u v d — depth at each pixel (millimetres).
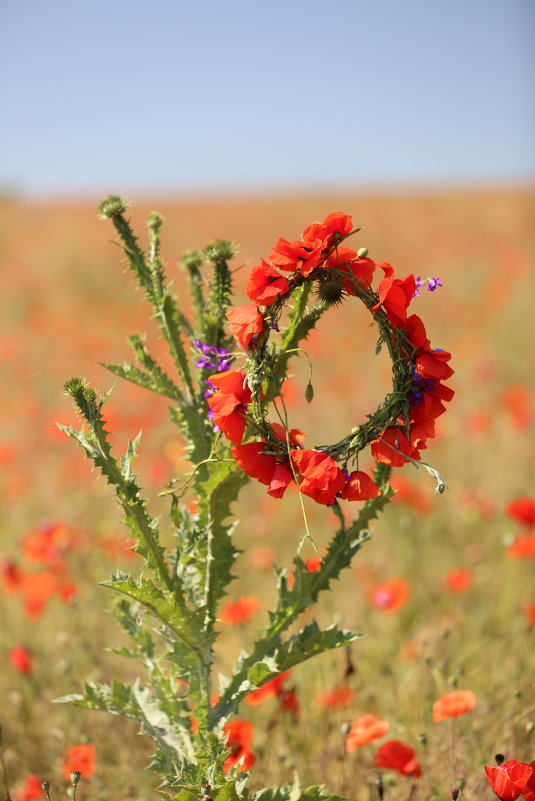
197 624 1966
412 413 1763
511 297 12398
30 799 2740
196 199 41875
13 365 9367
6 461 5875
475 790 2693
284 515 5566
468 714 2969
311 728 3232
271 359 1807
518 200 30812
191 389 2119
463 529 5270
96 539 4434
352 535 2074
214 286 2115
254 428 1802
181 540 2082
